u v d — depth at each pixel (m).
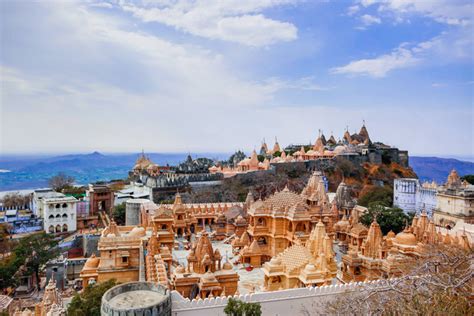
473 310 37.38
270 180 176.62
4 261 103.50
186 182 164.88
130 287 44.19
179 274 55.94
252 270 69.06
